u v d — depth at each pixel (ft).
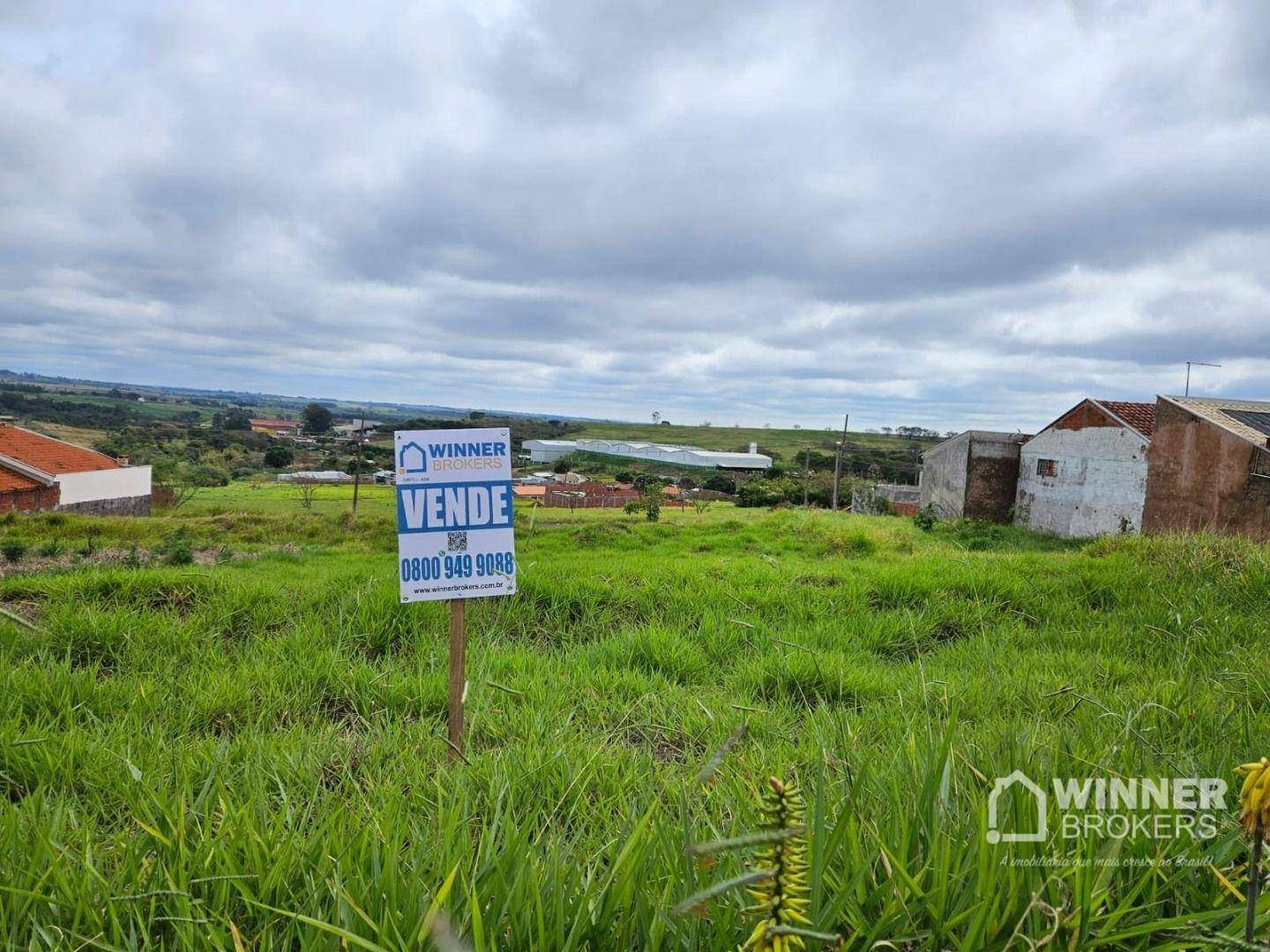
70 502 128.67
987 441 130.62
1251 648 19.69
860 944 5.36
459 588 13.10
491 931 5.37
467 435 13.28
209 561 64.69
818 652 20.27
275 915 6.31
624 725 15.49
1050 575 31.07
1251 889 4.29
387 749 12.83
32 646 18.52
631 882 5.72
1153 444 97.96
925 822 6.58
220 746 12.16
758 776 10.18
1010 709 15.10
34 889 6.39
